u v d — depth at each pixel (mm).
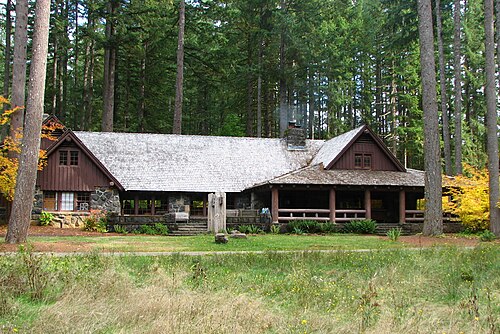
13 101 22312
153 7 37531
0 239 17922
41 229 23922
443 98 32031
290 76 41750
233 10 39625
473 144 39406
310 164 32406
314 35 41125
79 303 8391
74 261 11711
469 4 40500
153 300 8336
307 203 30531
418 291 10078
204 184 29422
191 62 41938
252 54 45094
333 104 44312
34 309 8195
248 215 27203
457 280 11047
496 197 21875
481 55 40938
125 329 7285
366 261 13414
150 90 44094
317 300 9102
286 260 13414
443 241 19312
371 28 46094
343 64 42688
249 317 7609
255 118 51688
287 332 7074
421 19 21891
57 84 43781
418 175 29750
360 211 27578
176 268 11656
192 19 39250
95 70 47562
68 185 26812
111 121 36469
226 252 15273
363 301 8391
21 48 22469
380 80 50375
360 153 30188
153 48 40500
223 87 43781
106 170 27016
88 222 24656
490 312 7574
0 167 22281
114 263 11766
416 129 43469
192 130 53688
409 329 7070
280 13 40000
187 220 26062
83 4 37438
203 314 7727
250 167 31500
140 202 28984
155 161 30391
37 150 16969
